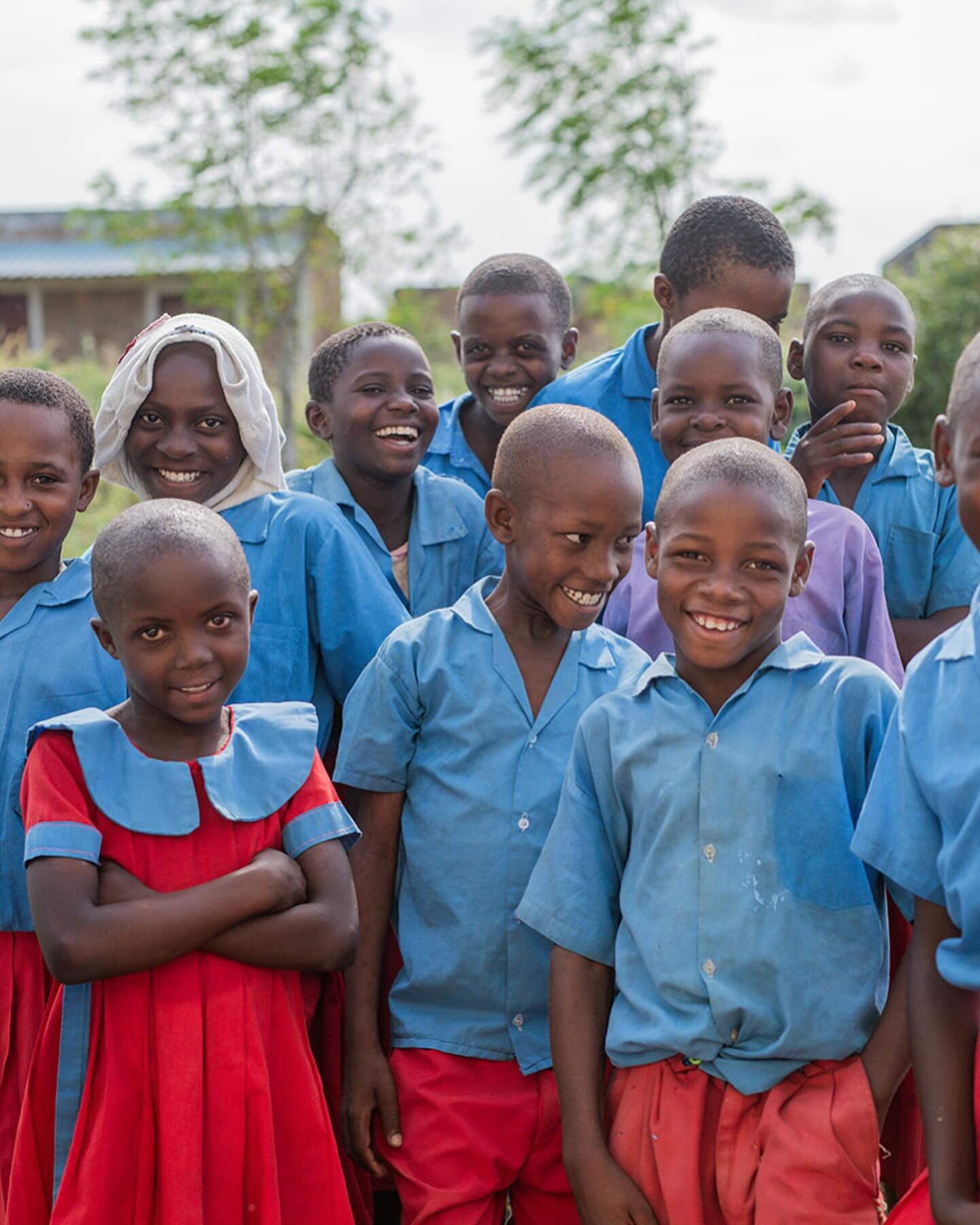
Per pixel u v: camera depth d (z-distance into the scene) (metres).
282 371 15.68
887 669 3.08
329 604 3.23
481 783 2.79
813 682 2.48
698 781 2.46
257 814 2.55
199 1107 2.40
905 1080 2.83
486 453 4.33
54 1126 2.48
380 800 2.90
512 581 2.85
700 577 2.45
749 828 2.41
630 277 14.51
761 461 2.48
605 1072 2.65
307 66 14.59
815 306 3.82
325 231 15.30
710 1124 2.38
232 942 2.44
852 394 3.70
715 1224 2.37
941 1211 2.12
